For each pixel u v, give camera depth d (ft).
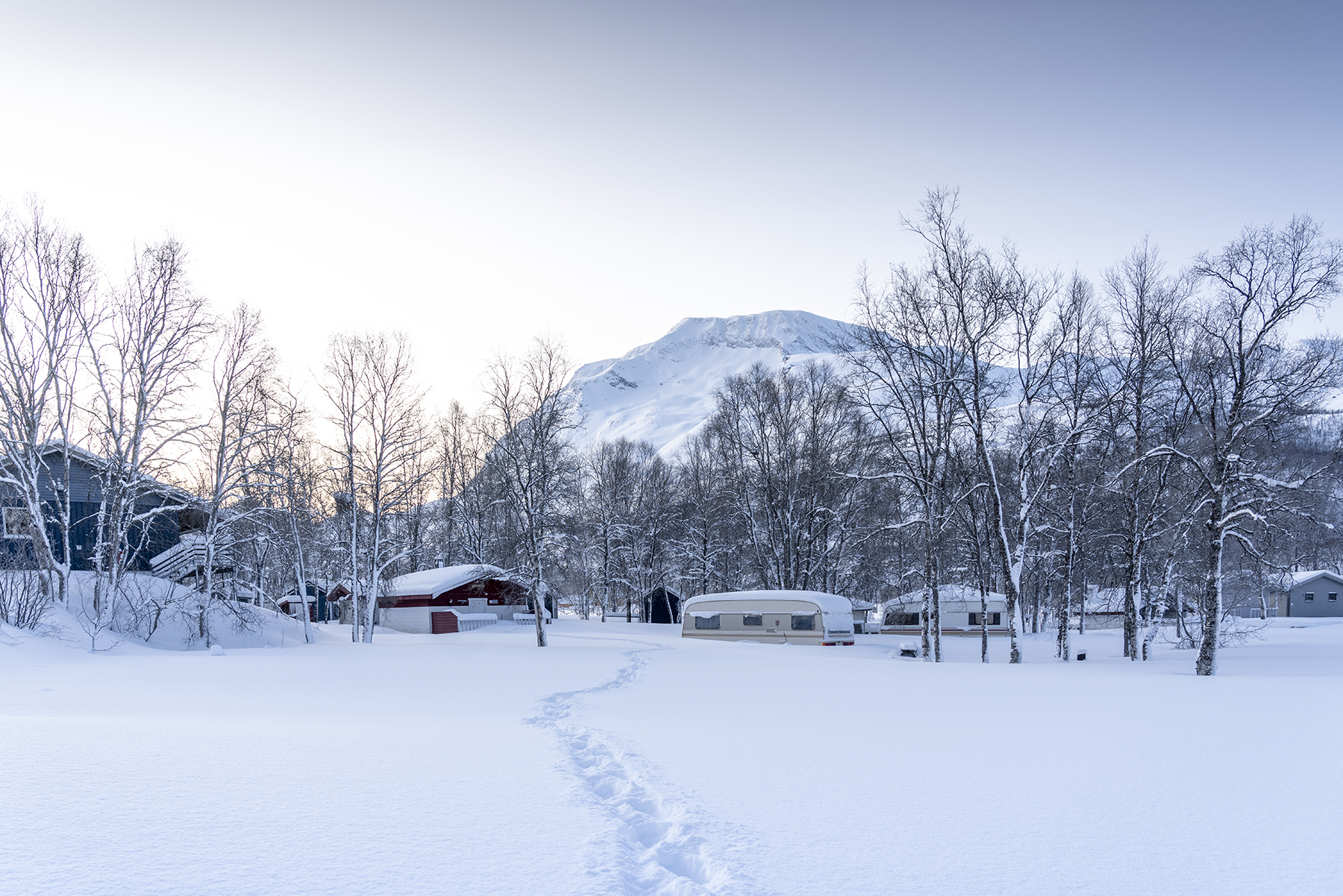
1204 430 94.32
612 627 211.41
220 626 129.29
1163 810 27.45
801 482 179.42
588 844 21.66
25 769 27.12
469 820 23.62
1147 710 52.75
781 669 88.74
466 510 228.22
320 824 22.53
